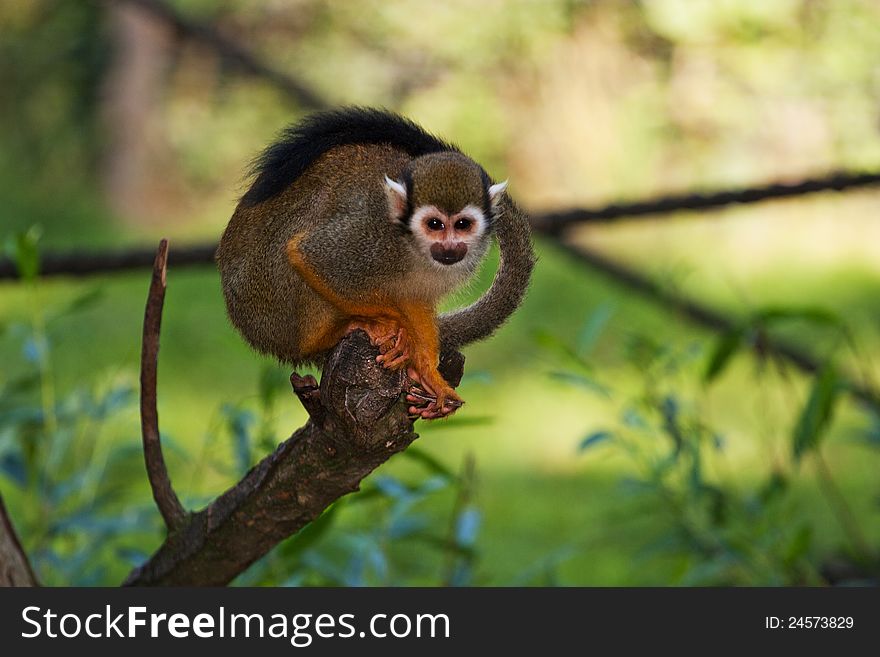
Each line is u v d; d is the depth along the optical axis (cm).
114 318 1764
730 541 739
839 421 1384
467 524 726
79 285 1764
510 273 610
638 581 1005
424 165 602
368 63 2322
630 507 1088
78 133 2553
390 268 589
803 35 2017
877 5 1905
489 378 668
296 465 517
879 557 814
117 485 861
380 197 596
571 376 768
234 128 2461
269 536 541
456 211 591
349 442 501
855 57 1905
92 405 760
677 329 1688
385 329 577
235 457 715
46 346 744
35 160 2567
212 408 1427
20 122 2569
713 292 1856
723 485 794
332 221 595
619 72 2250
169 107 2470
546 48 2262
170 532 560
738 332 771
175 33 1286
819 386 726
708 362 786
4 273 869
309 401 506
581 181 2241
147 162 2473
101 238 2228
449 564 738
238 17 2364
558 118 2272
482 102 2295
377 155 623
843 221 2133
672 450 780
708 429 776
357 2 2331
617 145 2231
